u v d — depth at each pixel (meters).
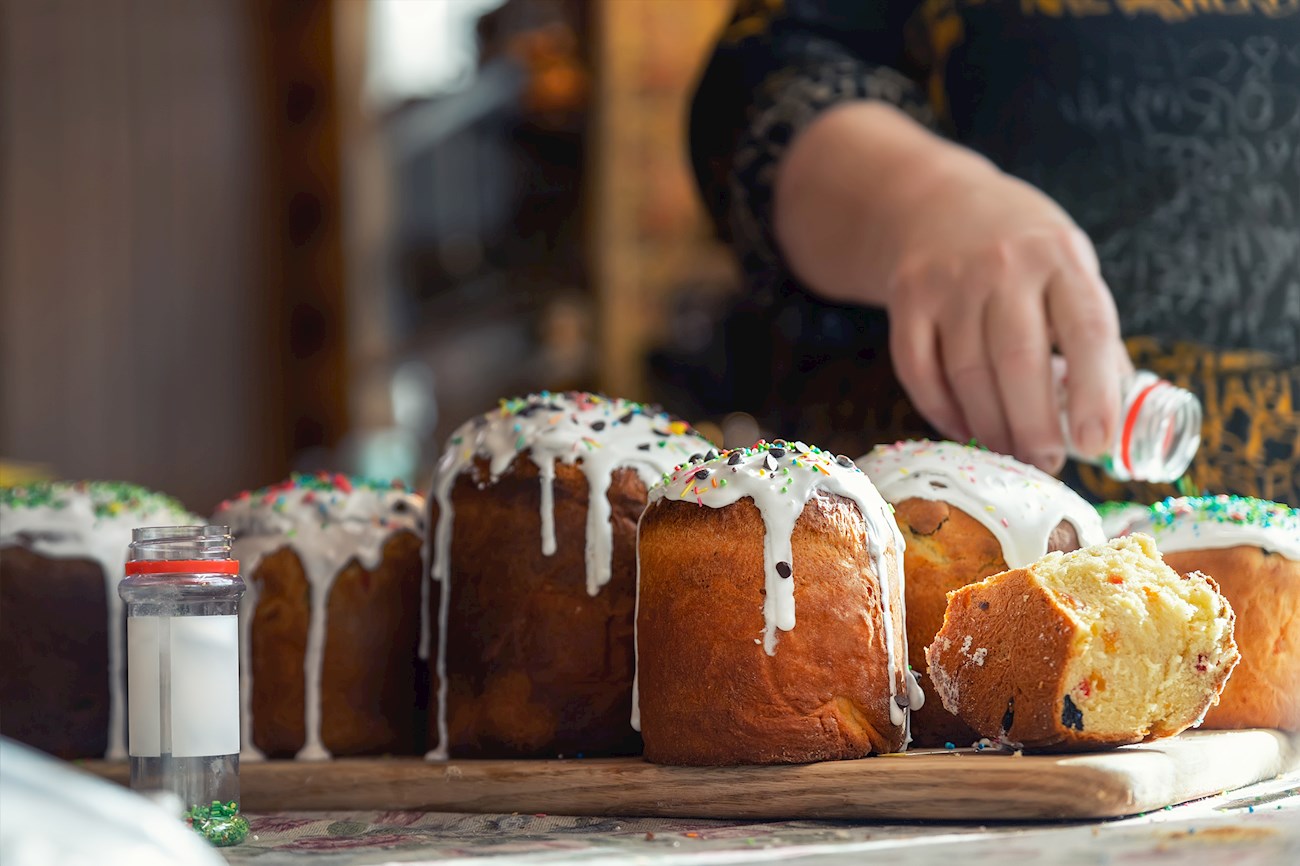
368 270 2.96
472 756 0.89
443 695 0.90
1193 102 1.11
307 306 3.11
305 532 0.94
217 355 3.16
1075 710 0.77
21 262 2.91
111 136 3.04
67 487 1.00
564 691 0.88
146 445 3.07
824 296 1.11
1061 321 0.93
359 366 3.00
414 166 2.78
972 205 0.98
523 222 2.49
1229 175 1.11
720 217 1.17
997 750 0.81
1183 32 1.10
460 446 0.92
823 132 1.08
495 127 2.51
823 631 0.80
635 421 0.91
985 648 0.79
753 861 0.71
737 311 1.25
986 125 1.13
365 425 2.93
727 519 0.81
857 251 1.05
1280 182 1.11
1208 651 0.78
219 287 3.16
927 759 0.78
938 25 1.15
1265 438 1.10
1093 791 0.74
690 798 0.80
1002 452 0.95
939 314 0.96
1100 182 1.11
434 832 0.80
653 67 2.23
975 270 0.95
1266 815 0.75
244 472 3.17
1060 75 1.11
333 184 3.05
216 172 3.13
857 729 0.80
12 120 2.91
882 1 1.18
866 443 1.16
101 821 0.62
